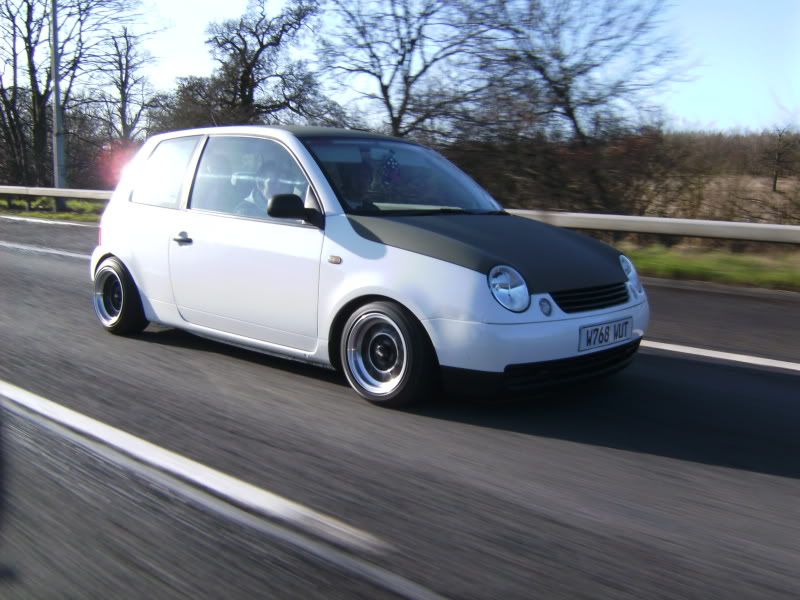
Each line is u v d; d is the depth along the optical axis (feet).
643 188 47.67
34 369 16.87
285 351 15.85
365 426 13.39
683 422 13.99
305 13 101.24
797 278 27.12
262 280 15.75
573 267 14.17
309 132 16.69
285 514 10.04
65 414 13.87
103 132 131.03
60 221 52.80
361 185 15.64
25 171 127.85
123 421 13.52
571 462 12.01
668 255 31.94
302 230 15.20
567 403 14.93
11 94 124.06
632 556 9.09
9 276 30.04
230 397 14.93
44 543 9.31
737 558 9.09
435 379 13.85
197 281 17.15
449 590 8.30
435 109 54.08
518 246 14.16
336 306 14.51
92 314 22.95
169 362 17.47
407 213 15.38
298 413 14.03
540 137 49.73
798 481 11.46
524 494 10.78
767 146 43.60
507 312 12.96
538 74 49.96
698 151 46.16
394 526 9.75
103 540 9.37
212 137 17.89
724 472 11.75
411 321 13.61
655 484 11.25
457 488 10.94
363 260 14.14
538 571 8.71
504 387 13.14
